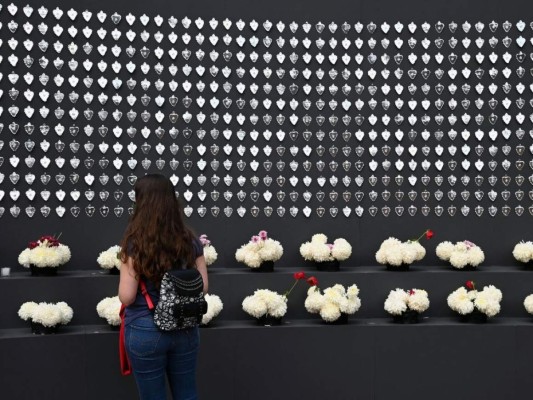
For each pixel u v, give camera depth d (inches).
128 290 152.6
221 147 252.7
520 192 256.7
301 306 235.5
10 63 240.5
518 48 259.8
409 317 226.7
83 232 243.4
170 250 154.2
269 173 254.4
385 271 241.9
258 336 217.6
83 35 246.2
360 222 255.9
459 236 257.0
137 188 158.7
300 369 218.7
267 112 255.3
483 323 227.0
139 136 248.1
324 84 257.3
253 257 234.7
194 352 157.5
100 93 246.2
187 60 252.2
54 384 205.5
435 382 222.1
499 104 258.7
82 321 226.5
